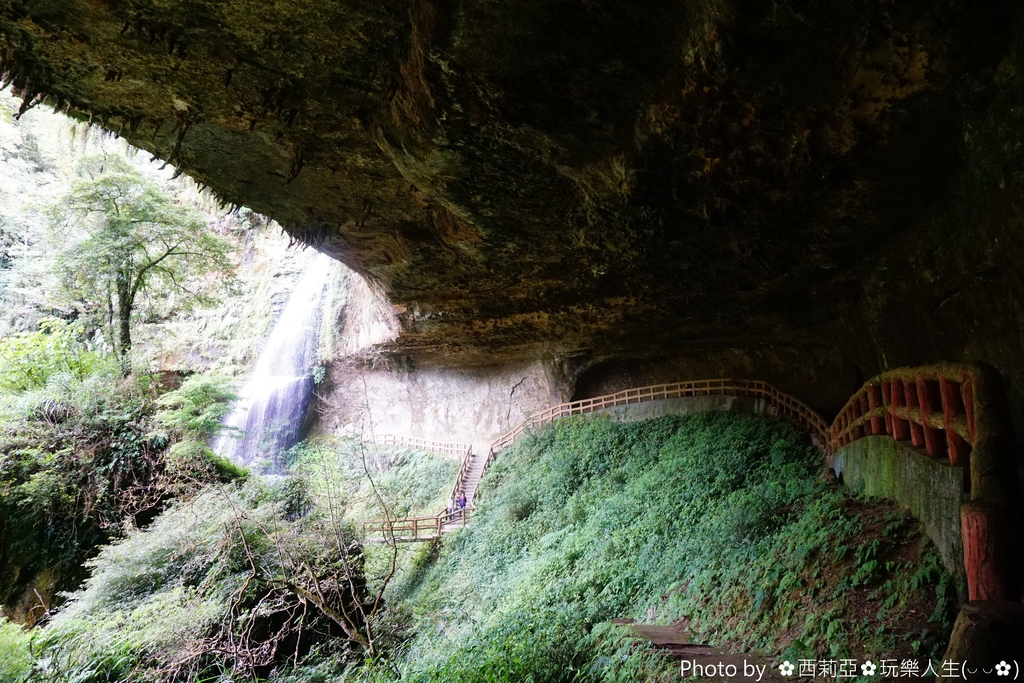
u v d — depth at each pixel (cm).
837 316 1580
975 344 978
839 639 587
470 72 821
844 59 696
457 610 1522
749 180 939
